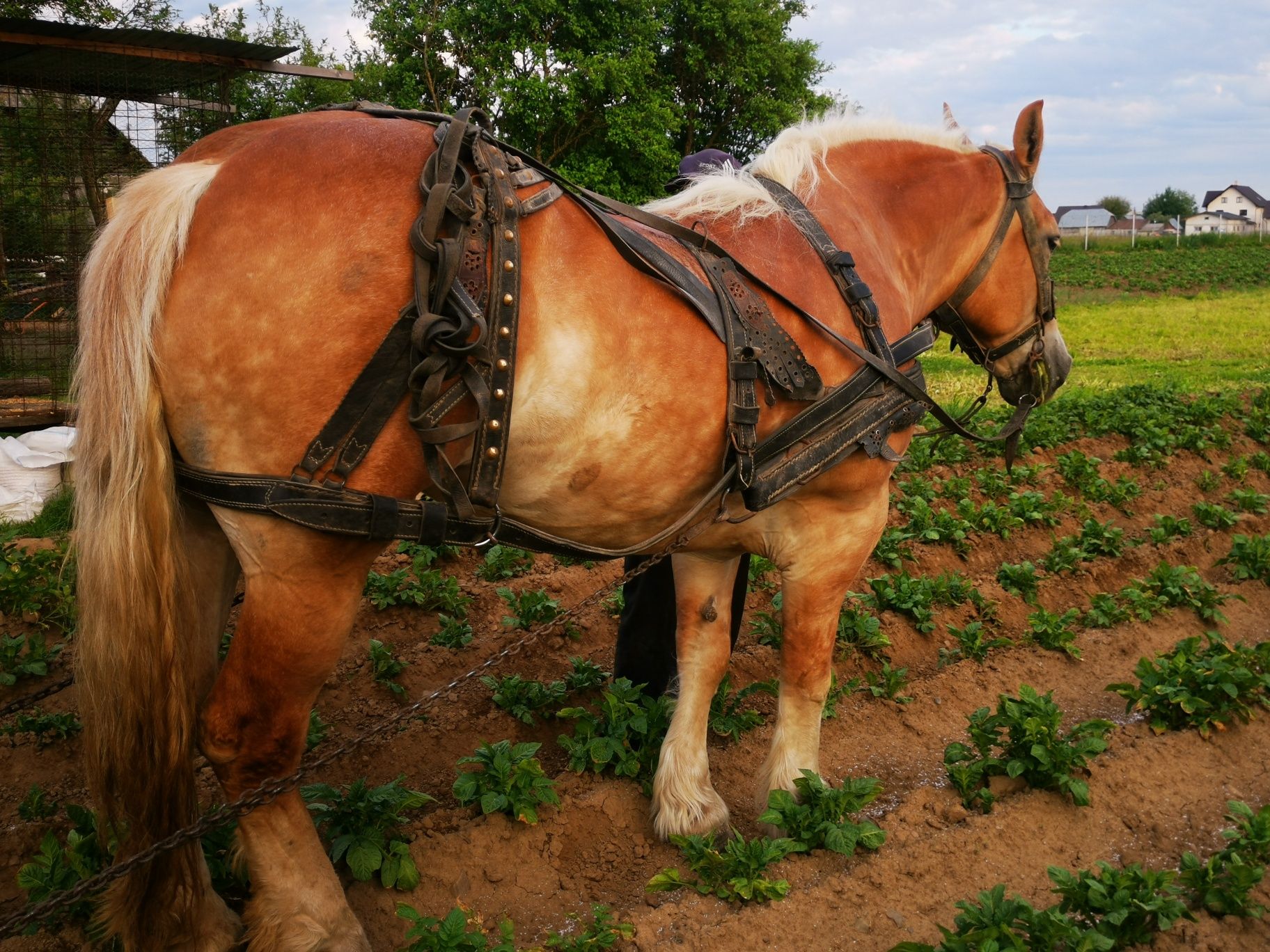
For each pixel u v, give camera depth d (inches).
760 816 141.8
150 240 91.7
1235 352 842.8
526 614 206.5
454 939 109.0
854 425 121.6
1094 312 1256.8
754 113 965.8
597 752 151.8
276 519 94.0
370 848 125.8
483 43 772.0
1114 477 361.7
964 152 157.4
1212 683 181.3
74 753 163.3
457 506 99.0
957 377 626.8
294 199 92.6
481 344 94.1
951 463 348.5
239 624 98.4
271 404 92.0
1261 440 433.4
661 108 812.0
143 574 91.5
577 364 99.9
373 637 209.5
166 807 96.3
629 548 114.3
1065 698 207.6
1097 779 162.2
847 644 209.5
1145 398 469.7
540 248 98.9
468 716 177.6
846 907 127.6
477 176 97.2
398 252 92.6
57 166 436.1
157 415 92.2
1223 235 2637.8
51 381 410.9
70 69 405.7
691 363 106.3
